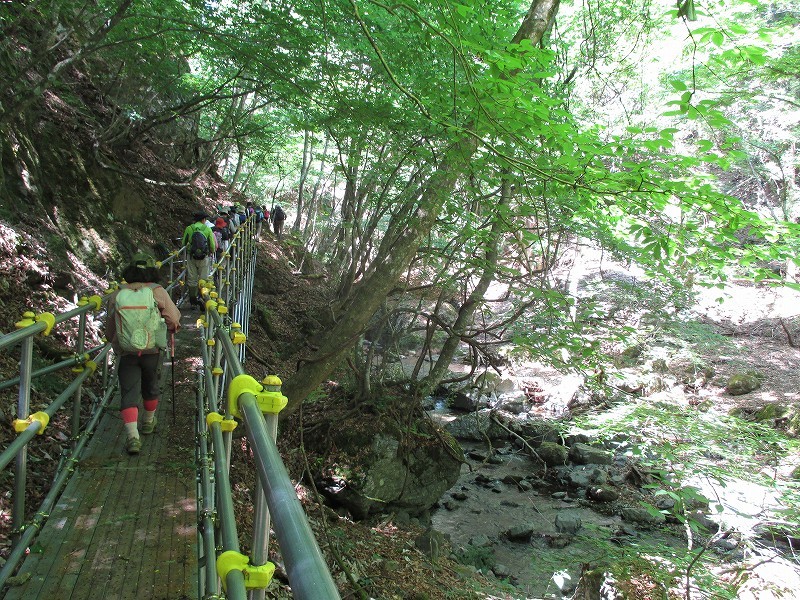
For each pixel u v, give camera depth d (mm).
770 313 22844
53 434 5637
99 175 12477
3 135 9219
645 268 8617
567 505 11844
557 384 18438
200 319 5695
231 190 23500
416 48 6570
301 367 7457
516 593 8328
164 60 12375
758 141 21453
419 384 10320
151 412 5332
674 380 17516
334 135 8719
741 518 7500
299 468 9039
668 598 6977
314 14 7207
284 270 20359
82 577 3281
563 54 10141
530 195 5359
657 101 14484
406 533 9148
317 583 857
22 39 11148
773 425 15352
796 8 13055
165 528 3859
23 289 7559
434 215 6801
